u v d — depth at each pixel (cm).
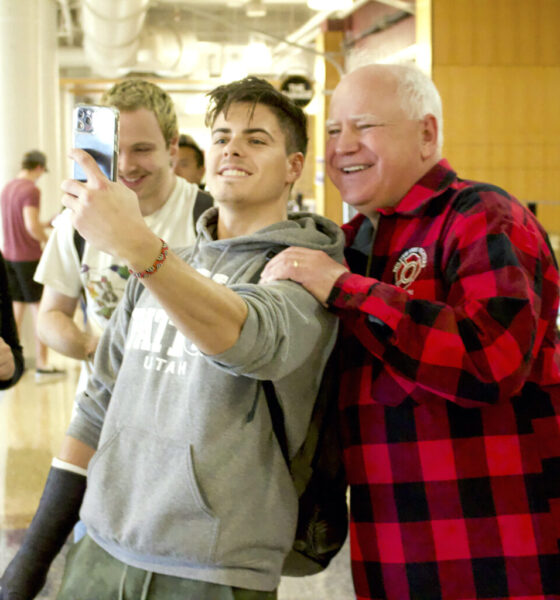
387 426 161
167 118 211
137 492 146
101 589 148
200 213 218
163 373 150
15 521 348
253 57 1388
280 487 148
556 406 166
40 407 555
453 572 156
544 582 156
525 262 155
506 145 828
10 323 207
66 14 1380
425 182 175
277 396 146
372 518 162
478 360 146
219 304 119
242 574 140
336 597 297
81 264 217
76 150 121
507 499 157
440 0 813
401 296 151
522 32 821
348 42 1376
